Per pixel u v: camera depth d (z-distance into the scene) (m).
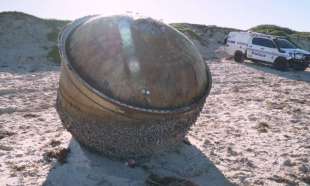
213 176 6.25
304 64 20.72
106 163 6.24
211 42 32.56
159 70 5.72
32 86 13.33
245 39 22.38
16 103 10.66
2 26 26.08
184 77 5.88
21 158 6.45
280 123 9.38
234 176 6.28
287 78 17.92
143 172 6.16
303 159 7.04
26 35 25.83
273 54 20.95
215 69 19.42
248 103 11.55
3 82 13.97
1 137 7.58
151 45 5.84
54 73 16.91
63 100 6.16
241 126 8.98
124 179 5.88
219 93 13.10
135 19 6.11
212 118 9.63
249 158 7.06
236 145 7.68
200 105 6.13
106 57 5.75
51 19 28.91
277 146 7.71
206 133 8.36
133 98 5.61
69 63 5.90
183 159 6.75
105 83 5.66
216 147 7.51
